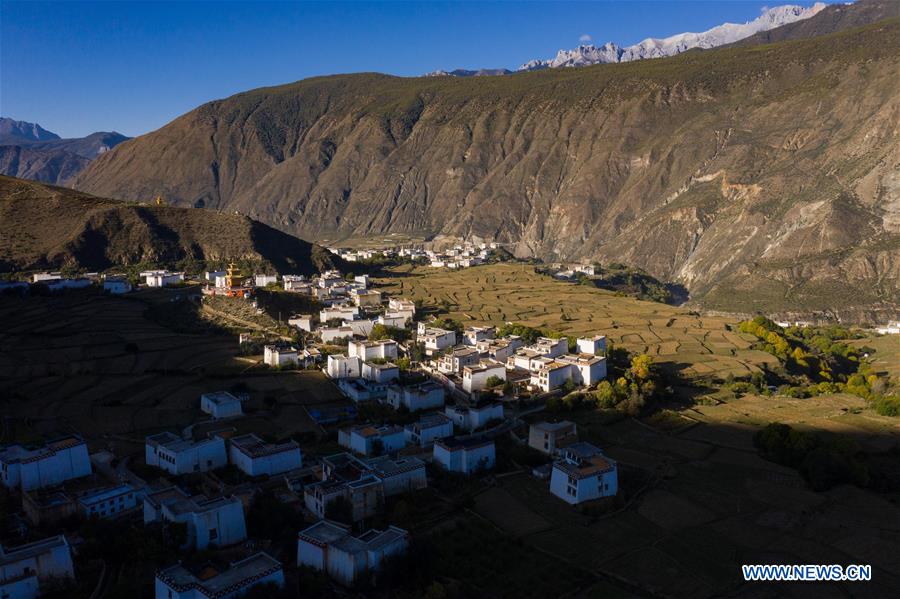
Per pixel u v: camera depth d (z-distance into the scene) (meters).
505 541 127.12
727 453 171.00
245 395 199.00
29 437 165.88
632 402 196.12
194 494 139.12
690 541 129.50
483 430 179.12
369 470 142.88
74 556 114.94
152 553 115.62
